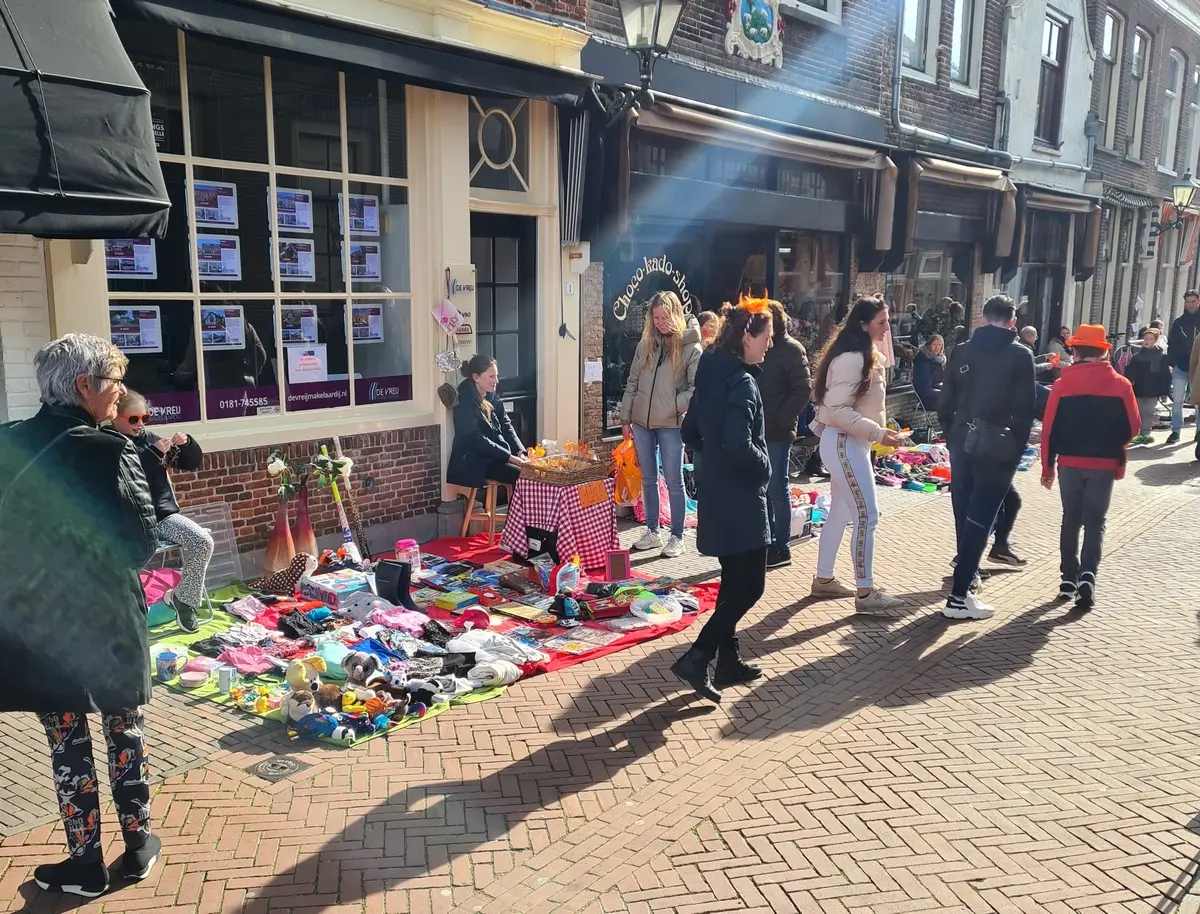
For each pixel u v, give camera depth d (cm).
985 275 1476
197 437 589
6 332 493
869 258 1184
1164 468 1112
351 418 679
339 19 578
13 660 283
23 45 409
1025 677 507
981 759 414
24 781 374
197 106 576
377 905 305
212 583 588
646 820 359
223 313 603
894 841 349
